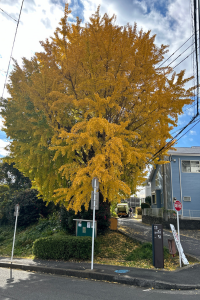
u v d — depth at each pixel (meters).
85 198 7.40
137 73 7.96
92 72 7.36
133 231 13.05
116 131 7.05
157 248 6.88
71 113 8.95
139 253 8.23
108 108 8.46
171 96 7.65
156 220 17.33
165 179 17.83
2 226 17.95
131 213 32.16
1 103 8.48
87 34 7.56
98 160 6.27
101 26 8.08
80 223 9.35
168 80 8.12
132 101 8.41
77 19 8.21
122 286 5.32
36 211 16.50
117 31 7.98
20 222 16.25
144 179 8.77
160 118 7.91
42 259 8.62
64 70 8.02
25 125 7.93
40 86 7.55
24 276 6.54
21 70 8.37
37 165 7.97
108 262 7.69
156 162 9.41
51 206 17.00
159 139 8.69
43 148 7.74
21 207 16.27
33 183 11.02
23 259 8.97
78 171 6.68
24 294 4.77
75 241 8.28
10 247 12.53
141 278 5.52
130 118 8.45
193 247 9.64
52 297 4.56
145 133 8.23
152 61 8.34
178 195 18.89
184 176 19.20
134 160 7.01
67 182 9.45
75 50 7.84
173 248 7.95
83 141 6.89
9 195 20.61
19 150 8.27
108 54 7.85
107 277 5.84
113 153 6.66
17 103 8.14
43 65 8.83
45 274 6.79
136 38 8.66
